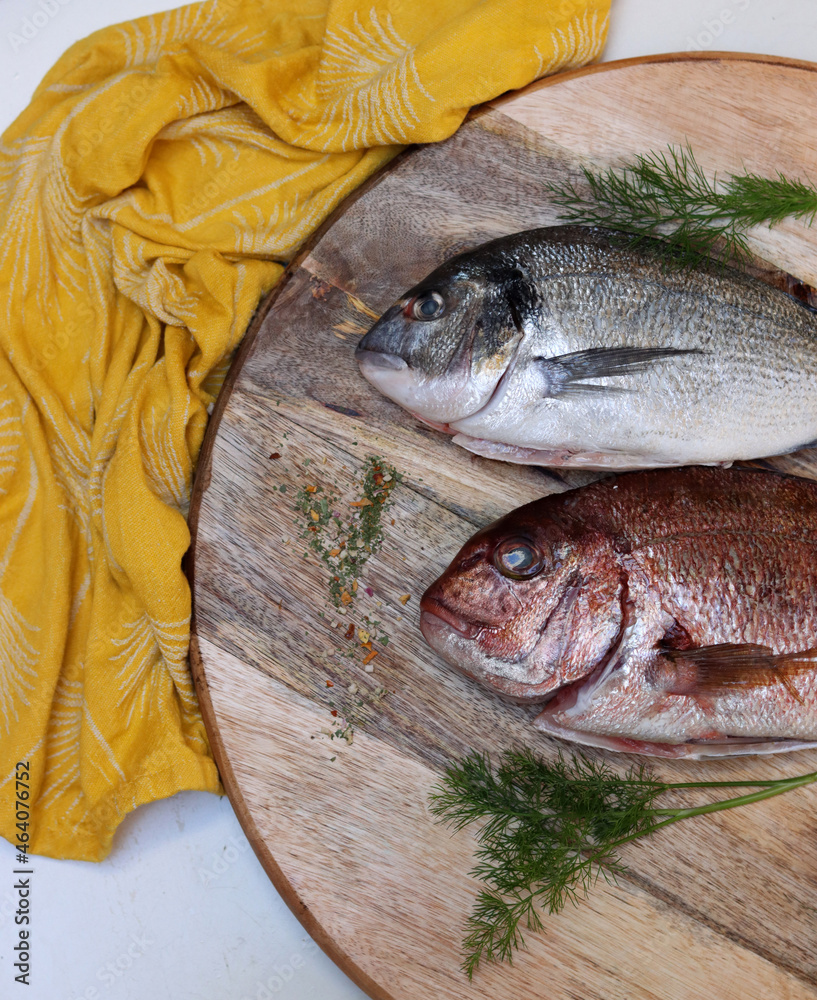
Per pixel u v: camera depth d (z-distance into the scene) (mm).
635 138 593
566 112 592
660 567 518
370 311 583
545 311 540
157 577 561
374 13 588
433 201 588
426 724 562
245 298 581
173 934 587
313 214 594
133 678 570
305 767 559
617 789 545
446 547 574
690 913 550
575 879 548
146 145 579
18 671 580
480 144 590
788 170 593
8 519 588
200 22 606
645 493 530
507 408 544
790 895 551
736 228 590
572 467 568
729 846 554
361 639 566
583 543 519
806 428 553
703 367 543
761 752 534
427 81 575
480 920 546
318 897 550
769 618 518
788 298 552
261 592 569
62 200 590
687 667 511
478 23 576
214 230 590
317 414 578
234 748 559
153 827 592
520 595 517
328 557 572
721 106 593
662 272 545
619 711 517
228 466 575
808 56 627
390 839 554
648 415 544
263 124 596
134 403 576
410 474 578
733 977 547
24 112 599
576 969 546
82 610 586
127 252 582
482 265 544
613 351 538
